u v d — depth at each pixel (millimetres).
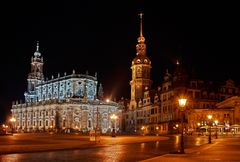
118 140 76250
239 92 141625
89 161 30109
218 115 119688
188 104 132875
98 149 47312
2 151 40406
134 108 183250
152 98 168125
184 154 36812
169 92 145625
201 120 121875
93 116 189625
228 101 124812
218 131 111938
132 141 71938
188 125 126000
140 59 186750
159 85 174250
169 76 153000
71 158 33000
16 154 37812
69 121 184250
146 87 182125
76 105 185625
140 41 190875
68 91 199375
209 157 33625
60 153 39562
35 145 52906
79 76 198125
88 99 193500
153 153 39500
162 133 142875
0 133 128125
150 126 159875
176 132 131750
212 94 140125
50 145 53281
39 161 29875
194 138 90000
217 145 54812
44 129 193375
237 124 115500
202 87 139625
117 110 195875
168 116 145000
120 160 31078
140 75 185250
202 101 136375
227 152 40031
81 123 185500
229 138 87375
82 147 50250
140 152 41188
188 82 138375
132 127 184125
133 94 187125
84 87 197625
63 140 75188
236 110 118688
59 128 186375
